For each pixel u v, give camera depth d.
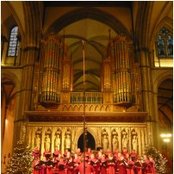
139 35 21.42
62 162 14.17
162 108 28.94
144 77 20.11
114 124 18.64
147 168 14.62
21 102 19.31
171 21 22.42
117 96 19.02
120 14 23.55
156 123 19.06
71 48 25.84
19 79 20.52
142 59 20.69
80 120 18.70
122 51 20.23
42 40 21.02
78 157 14.32
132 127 18.61
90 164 14.09
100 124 18.61
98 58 26.95
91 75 28.83
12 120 25.38
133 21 22.97
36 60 20.80
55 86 19.25
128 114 18.52
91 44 25.55
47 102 18.83
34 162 14.77
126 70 19.61
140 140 18.31
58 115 18.53
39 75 20.02
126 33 22.83
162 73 20.86
